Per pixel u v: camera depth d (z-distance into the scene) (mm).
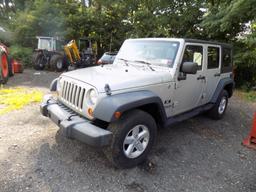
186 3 12820
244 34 10766
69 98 3607
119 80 3377
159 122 3939
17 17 17750
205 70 4977
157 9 13898
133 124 3312
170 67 4102
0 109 5688
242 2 8398
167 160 3805
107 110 3049
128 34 16391
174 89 4109
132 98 3250
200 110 5020
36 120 5047
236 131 5285
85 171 3344
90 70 4020
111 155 3246
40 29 17188
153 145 3900
